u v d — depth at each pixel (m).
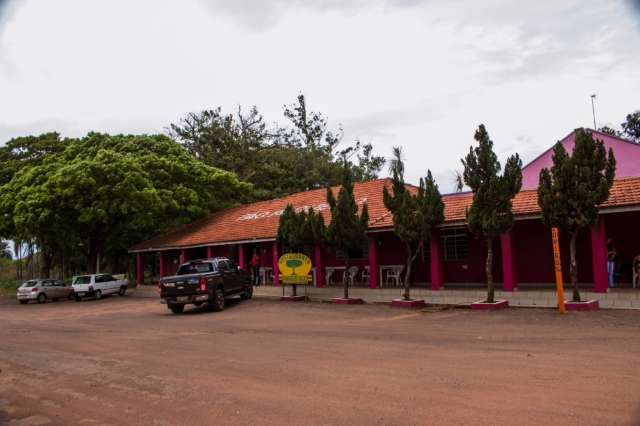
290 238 21.94
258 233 26.02
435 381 7.63
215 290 19.78
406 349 10.20
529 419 5.84
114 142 36.53
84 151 35.25
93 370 9.70
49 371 9.87
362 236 20.08
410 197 18.44
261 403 7.00
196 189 35.81
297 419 6.28
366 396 7.05
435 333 12.04
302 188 45.72
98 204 30.95
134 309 23.23
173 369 9.38
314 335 12.57
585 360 8.49
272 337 12.55
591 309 14.64
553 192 14.66
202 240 29.20
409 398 6.86
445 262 22.47
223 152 47.31
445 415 6.12
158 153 36.50
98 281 31.86
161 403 7.30
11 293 42.03
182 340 12.70
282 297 22.17
